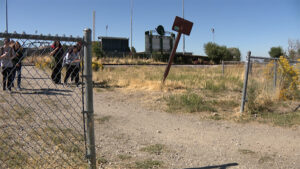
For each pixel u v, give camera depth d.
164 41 33.09
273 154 4.01
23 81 8.93
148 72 15.13
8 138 4.01
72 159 3.39
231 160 3.74
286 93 8.03
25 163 3.25
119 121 5.56
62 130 4.53
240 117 5.98
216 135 4.86
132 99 7.73
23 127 4.57
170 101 7.27
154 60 30.98
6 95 6.99
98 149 3.91
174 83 9.91
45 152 3.60
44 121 5.02
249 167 3.52
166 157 3.75
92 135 2.91
